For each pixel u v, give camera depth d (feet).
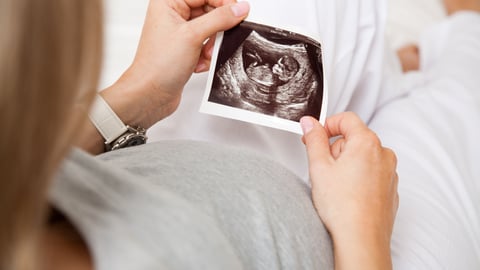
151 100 2.89
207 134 3.14
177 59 2.81
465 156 3.75
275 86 2.81
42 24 1.05
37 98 1.06
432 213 3.06
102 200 1.53
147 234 1.48
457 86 4.33
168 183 1.89
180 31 2.80
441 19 5.80
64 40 1.08
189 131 3.16
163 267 1.43
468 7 5.82
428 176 3.35
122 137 2.80
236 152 2.19
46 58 1.06
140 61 2.88
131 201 1.56
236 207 1.91
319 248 2.12
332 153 2.54
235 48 2.85
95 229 1.43
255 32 2.89
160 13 2.93
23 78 1.04
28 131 1.07
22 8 1.03
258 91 2.80
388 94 4.08
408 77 4.42
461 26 5.23
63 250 1.47
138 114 2.88
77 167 1.60
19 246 1.13
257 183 2.03
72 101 1.14
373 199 2.31
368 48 3.58
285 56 2.88
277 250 1.91
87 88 1.19
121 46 3.59
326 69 3.20
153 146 2.22
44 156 1.10
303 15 3.25
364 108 3.82
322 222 2.31
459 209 3.24
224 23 2.79
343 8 3.43
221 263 1.55
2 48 1.02
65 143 1.16
